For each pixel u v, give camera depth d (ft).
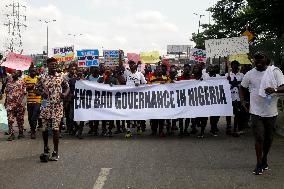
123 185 20.98
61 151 30.81
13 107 37.47
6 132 40.81
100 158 27.91
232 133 38.52
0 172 24.06
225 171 24.12
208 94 38.73
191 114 38.34
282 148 31.65
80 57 69.10
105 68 47.44
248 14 68.18
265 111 23.44
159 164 26.02
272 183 21.38
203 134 37.68
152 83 40.78
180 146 32.89
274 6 58.59
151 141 35.63
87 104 38.93
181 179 22.24
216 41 44.47
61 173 23.63
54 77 27.25
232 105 38.60
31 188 20.47
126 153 29.78
